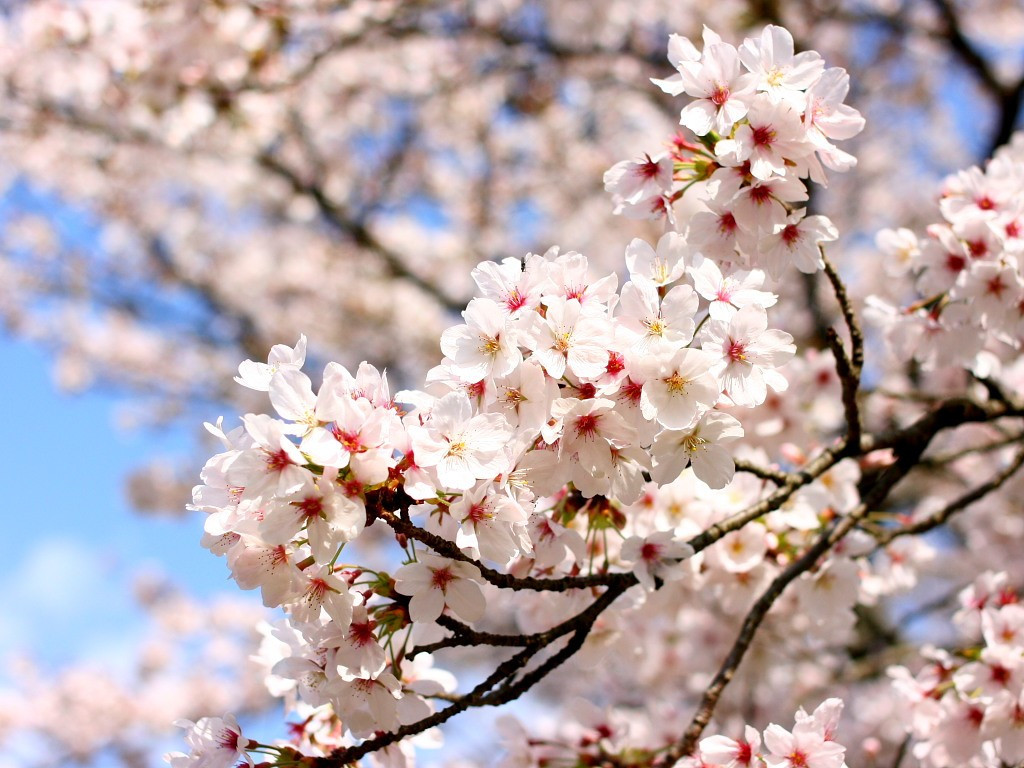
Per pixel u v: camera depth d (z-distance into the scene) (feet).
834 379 13.30
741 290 7.45
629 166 8.45
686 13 29.40
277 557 6.61
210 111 20.18
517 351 6.60
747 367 7.15
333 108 30.22
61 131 26.07
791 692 18.25
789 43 7.61
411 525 6.36
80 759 33.81
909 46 32.22
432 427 6.34
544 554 8.17
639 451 7.12
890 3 32.01
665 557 8.23
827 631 11.32
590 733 10.29
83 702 34.30
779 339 7.12
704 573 10.41
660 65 28.76
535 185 36.50
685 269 7.52
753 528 10.05
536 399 6.75
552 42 28.58
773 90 7.49
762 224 7.90
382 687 7.14
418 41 28.53
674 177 8.42
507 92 32.94
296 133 29.86
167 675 35.78
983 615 9.75
